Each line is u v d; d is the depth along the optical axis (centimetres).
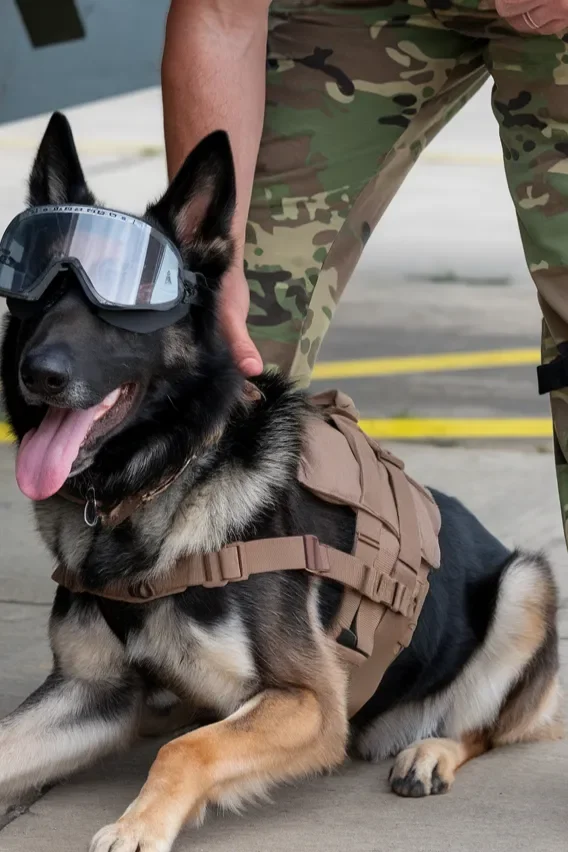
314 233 338
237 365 290
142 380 270
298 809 285
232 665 273
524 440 637
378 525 294
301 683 277
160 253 268
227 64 316
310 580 284
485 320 941
